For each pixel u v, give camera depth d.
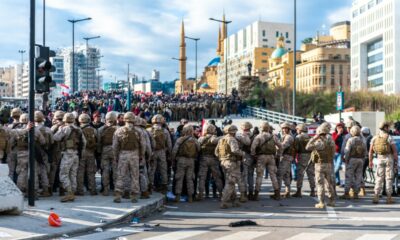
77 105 39.44
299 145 14.46
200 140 13.83
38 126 12.35
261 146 13.56
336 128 17.39
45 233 8.84
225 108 46.72
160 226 10.06
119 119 14.13
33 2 11.34
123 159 11.95
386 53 118.62
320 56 133.50
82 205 11.50
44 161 12.62
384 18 118.88
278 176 14.38
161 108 42.41
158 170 14.46
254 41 172.75
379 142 13.03
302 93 59.25
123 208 11.16
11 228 9.06
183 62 192.50
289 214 11.45
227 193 12.36
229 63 184.88
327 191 12.59
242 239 8.66
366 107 54.59
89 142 13.05
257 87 61.97
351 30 135.25
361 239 8.64
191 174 13.58
